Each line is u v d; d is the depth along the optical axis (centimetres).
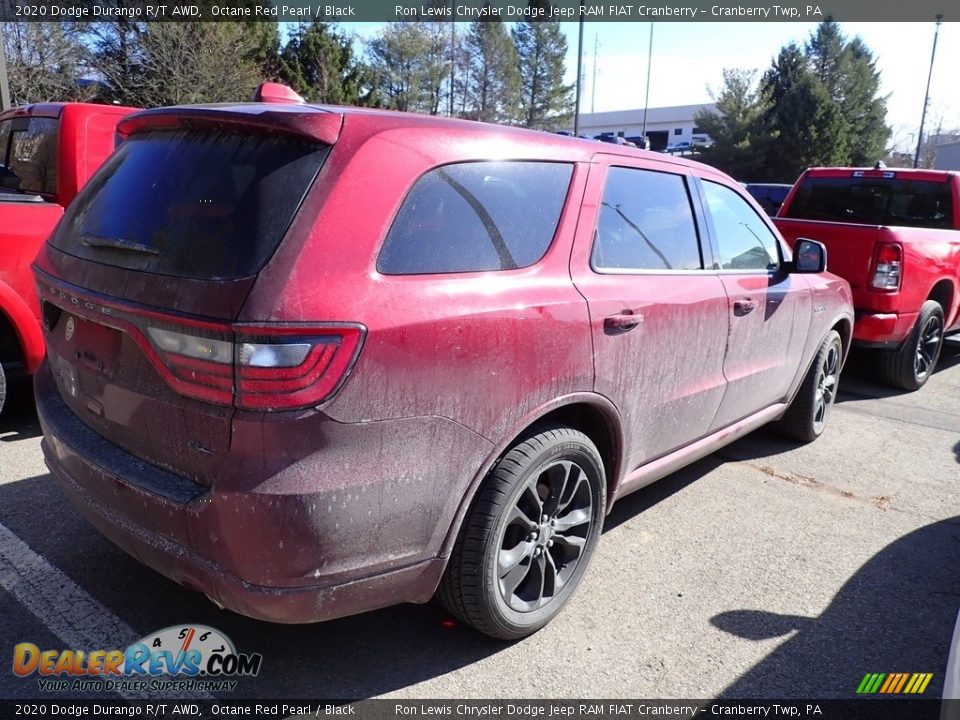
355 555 226
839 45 5503
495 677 271
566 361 275
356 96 4038
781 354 439
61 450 268
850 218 769
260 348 205
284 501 209
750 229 420
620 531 386
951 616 322
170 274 224
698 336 351
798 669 283
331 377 211
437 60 4894
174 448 229
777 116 5044
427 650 285
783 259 446
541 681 270
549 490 289
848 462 496
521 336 257
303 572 217
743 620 312
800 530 396
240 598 219
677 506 419
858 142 5606
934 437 556
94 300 240
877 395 670
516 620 280
